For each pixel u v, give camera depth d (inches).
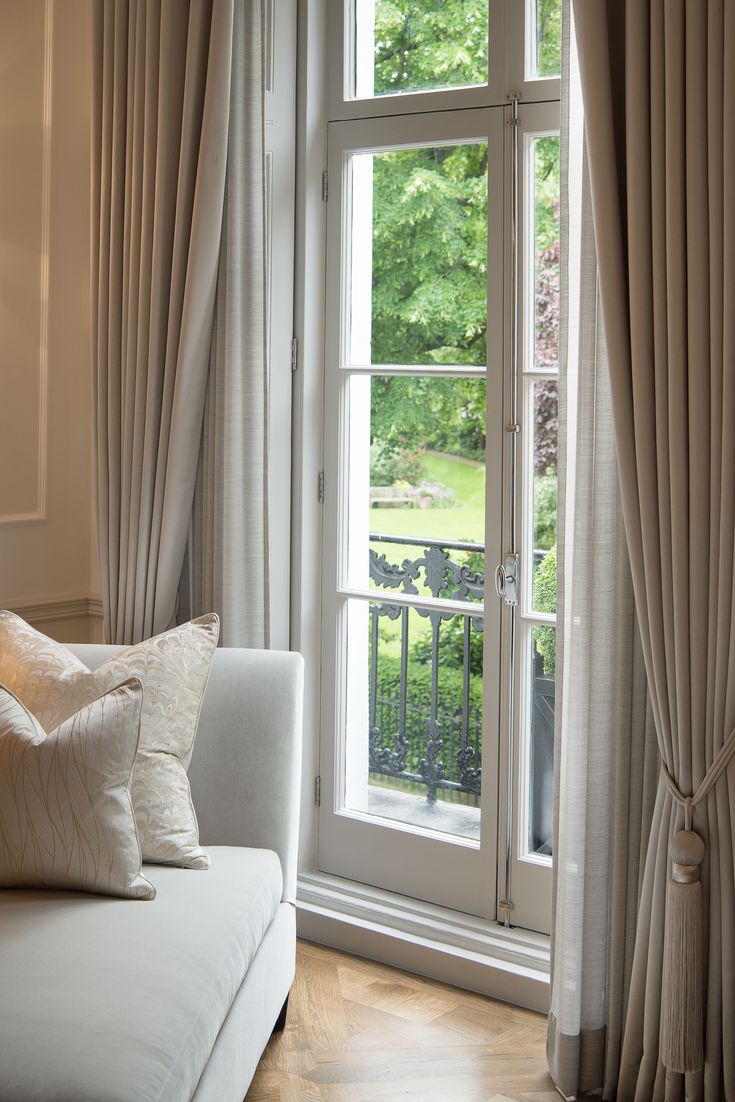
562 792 94.3
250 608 119.2
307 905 123.1
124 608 123.7
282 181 120.7
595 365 90.5
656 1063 89.5
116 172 119.2
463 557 116.8
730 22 79.3
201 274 114.1
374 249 120.6
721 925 85.7
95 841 85.1
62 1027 69.1
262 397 117.5
